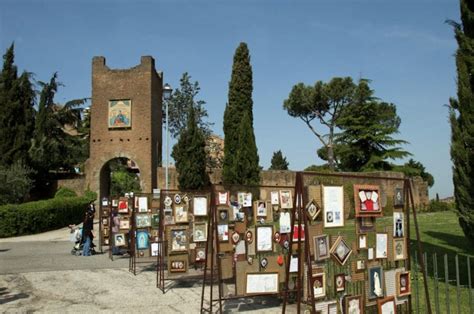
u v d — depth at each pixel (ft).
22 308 28.89
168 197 36.65
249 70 105.19
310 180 22.91
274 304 29.40
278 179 109.81
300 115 169.78
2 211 79.05
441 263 38.65
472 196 28.04
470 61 27.63
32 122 121.80
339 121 141.90
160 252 35.19
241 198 30.19
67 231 88.48
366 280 19.89
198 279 37.83
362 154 137.39
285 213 26.96
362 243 19.88
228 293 28.60
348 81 158.20
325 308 18.74
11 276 39.93
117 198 51.37
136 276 40.09
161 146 134.62
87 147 152.46
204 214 32.89
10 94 117.50
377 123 139.23
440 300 28.02
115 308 28.86
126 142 120.67
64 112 143.54
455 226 66.08
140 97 121.80
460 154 28.09
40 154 122.21
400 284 20.95
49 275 40.50
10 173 100.94
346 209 20.54
